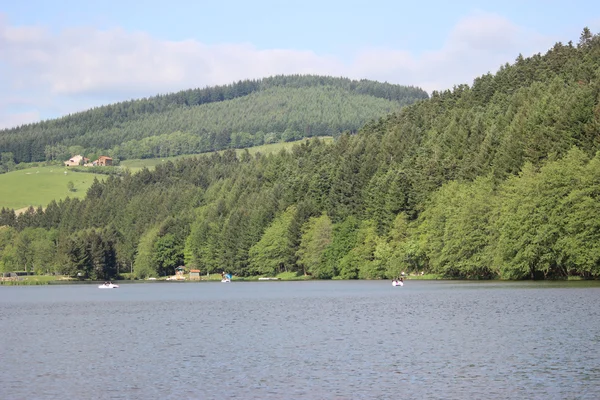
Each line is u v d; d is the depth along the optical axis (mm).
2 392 46375
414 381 46812
